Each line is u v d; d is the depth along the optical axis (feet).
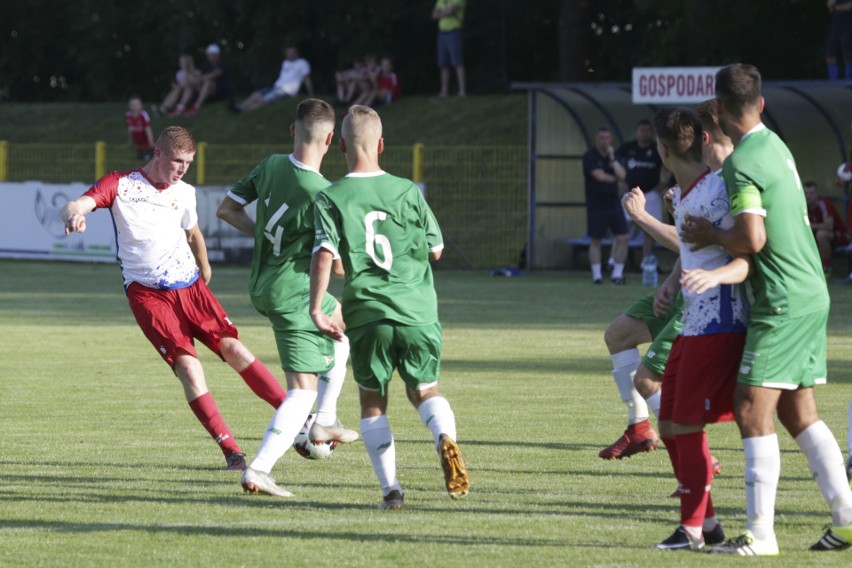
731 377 54.39
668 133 55.72
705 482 54.44
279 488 65.51
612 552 53.98
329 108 70.03
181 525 59.57
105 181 74.23
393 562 52.29
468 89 409.69
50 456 78.23
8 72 461.37
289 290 68.54
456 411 96.37
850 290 209.97
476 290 219.00
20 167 341.82
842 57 264.11
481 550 54.34
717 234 52.70
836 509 54.29
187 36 411.54
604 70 403.95
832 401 99.71
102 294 208.13
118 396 104.58
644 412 74.84
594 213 230.07
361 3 399.24
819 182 249.34
